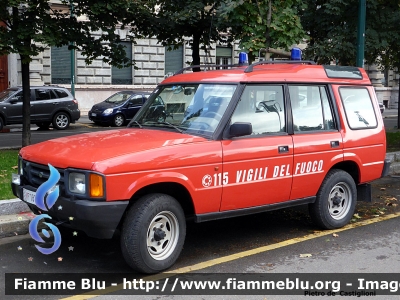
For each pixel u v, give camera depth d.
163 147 5.12
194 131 5.62
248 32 9.24
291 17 9.06
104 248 6.00
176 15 12.41
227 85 5.84
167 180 5.06
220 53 29.30
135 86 28.66
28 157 5.48
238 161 5.60
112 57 12.66
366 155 6.98
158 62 29.14
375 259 5.64
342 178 6.73
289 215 7.56
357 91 7.10
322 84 6.63
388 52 14.45
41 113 20.19
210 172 5.38
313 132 6.40
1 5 10.70
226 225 7.05
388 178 10.44
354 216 7.42
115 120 22.47
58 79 26.41
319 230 6.78
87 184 4.73
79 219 4.74
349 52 12.49
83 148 5.14
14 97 19.23
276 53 9.70
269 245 6.14
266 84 6.01
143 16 12.35
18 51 11.15
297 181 6.21
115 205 4.75
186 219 5.55
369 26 12.67
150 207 4.99
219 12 10.41
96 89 27.50
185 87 6.20
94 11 11.31
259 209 5.94
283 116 6.14
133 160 4.86
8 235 6.38
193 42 13.55
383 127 7.27
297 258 5.67
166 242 5.25
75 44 12.54
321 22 12.88
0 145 14.95
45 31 11.09
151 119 6.20
